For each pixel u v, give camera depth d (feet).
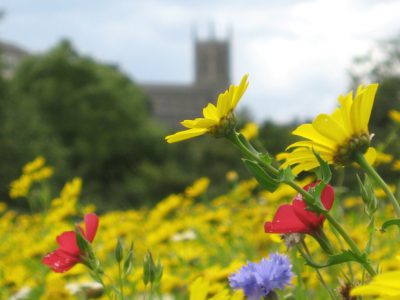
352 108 3.56
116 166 127.44
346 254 3.23
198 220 15.90
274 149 47.32
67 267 4.32
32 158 94.27
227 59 363.97
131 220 20.16
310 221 3.59
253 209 15.60
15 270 12.95
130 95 140.05
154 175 94.48
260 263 3.90
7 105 100.99
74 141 126.82
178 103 314.55
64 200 16.17
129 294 8.84
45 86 129.29
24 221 23.79
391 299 2.04
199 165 105.09
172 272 12.12
